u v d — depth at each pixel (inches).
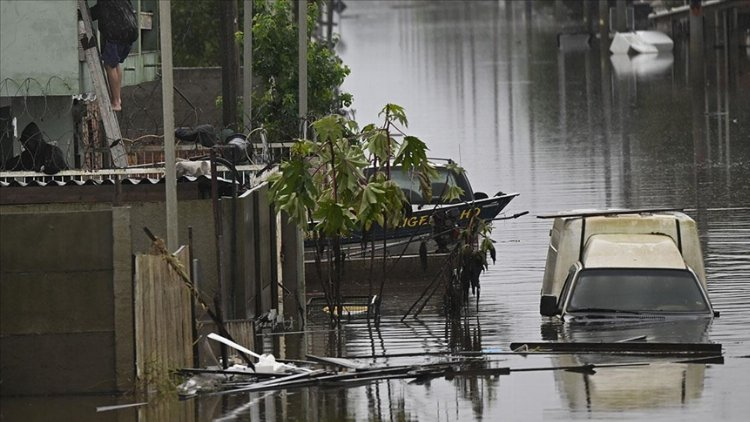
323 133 1993.1
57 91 2160.4
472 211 2391.7
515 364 1734.7
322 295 2397.9
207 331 1786.4
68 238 1600.6
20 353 1601.9
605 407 1526.8
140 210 1900.8
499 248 2738.7
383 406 1552.7
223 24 2770.7
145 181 1940.2
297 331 2031.3
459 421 1489.9
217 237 1836.9
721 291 2222.0
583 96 6190.9
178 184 1929.1
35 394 1604.3
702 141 4357.8
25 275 1599.4
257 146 2460.6
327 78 3302.2
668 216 2037.4
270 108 3265.3
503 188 3518.7
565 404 1541.6
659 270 1936.5
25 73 2155.5
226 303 1889.8
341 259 2206.0
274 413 1530.5
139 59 2906.0
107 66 2378.2
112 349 1608.0
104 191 1926.7
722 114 5162.4
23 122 2449.6
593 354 1766.7
